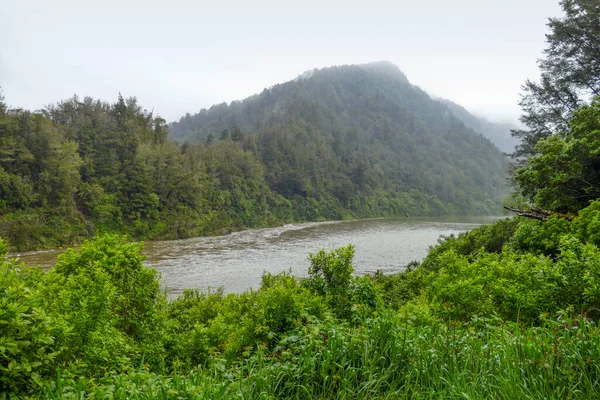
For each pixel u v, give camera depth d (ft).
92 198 146.10
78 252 21.03
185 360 18.63
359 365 11.78
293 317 15.56
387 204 361.51
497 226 54.29
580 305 14.96
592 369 10.39
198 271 80.38
